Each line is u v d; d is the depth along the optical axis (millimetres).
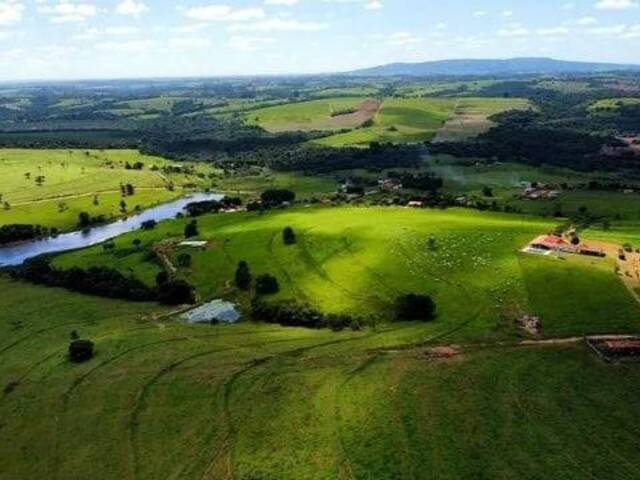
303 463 100062
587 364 123000
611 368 121000
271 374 128625
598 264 161625
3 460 110688
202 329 156625
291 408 115625
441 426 106188
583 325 137375
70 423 118188
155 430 113625
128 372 134375
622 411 107750
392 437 104188
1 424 120250
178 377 130500
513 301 150875
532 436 102438
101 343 149750
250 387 124062
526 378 119312
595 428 103750
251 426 111438
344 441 104500
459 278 164500
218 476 99562
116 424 116312
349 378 124312
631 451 98000
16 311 176875
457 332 141750
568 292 150125
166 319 165250
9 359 145875
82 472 105000
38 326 164750
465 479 93812
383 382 121500
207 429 111812
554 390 114875
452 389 117188
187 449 107250
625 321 136750
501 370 122688
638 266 159625
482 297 154750
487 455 98562
